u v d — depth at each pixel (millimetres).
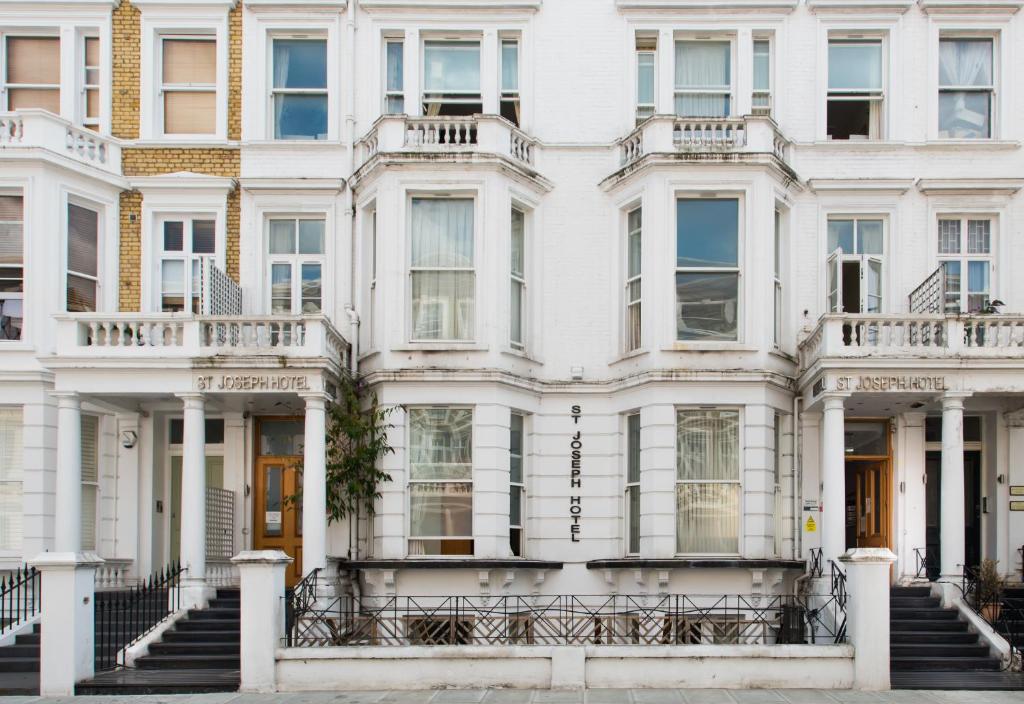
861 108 19016
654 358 17266
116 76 18844
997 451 18094
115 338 16797
